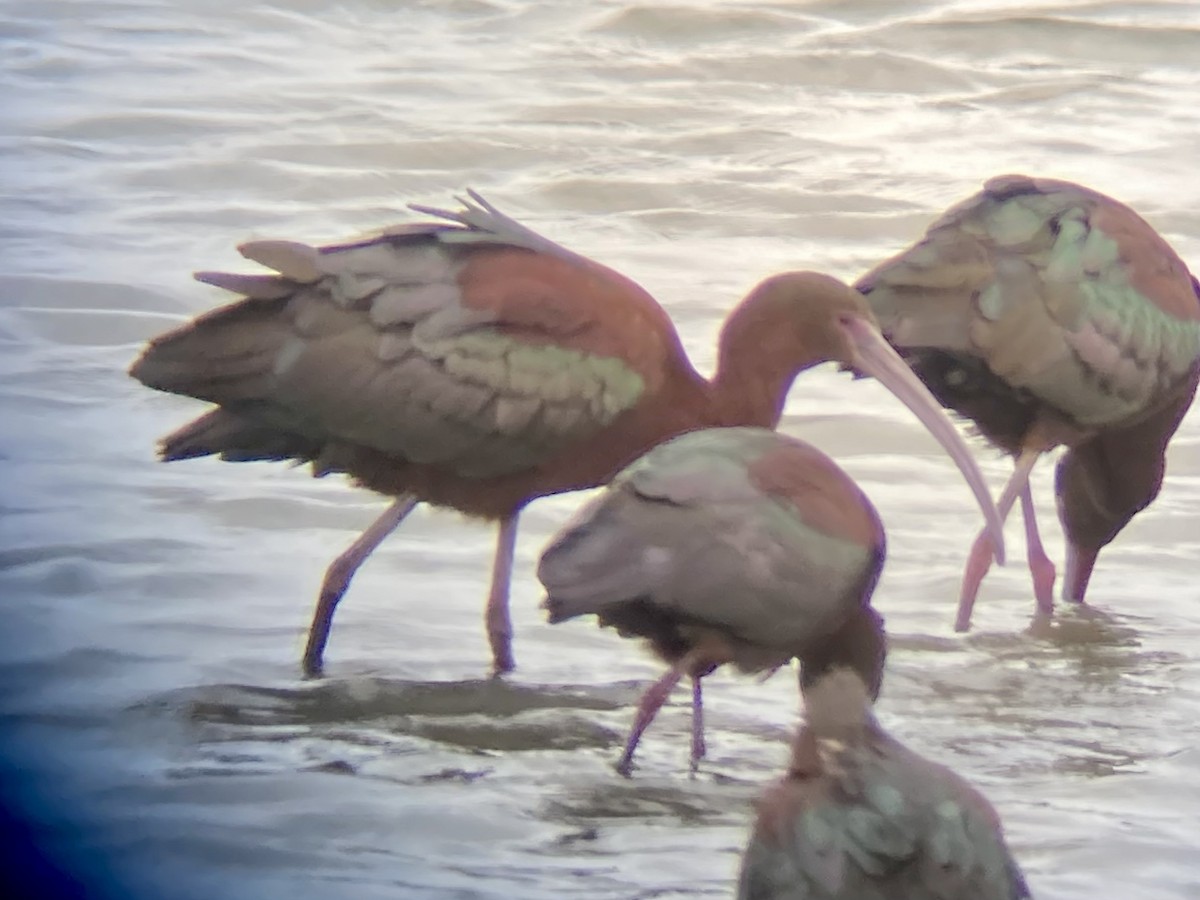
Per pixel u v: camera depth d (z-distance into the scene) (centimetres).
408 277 1225
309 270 1225
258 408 1231
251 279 1229
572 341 1223
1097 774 1094
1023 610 1366
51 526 1377
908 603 1364
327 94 2483
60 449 1519
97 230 2038
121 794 1026
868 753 766
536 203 2191
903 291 1348
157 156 2262
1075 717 1181
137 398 1627
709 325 1828
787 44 2706
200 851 974
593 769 1080
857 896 733
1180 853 994
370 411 1217
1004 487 1545
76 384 1652
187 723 1116
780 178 2258
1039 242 1355
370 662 1215
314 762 1073
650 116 2452
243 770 1059
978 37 2755
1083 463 1399
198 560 1341
